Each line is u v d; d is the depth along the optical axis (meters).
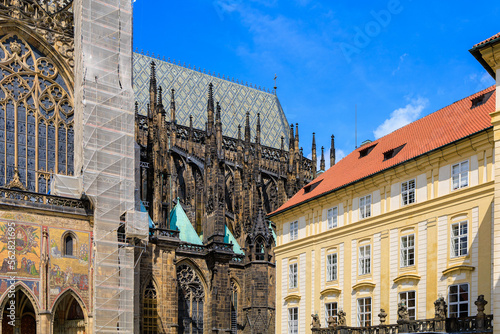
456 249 67.88
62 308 90.56
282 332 96.19
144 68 147.50
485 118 69.38
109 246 88.56
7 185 91.75
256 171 133.38
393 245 76.50
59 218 86.31
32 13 99.25
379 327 71.19
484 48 58.53
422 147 76.12
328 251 88.25
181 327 107.81
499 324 53.69
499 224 55.28
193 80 155.50
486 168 65.50
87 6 97.69
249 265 119.00
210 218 117.62
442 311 62.84
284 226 100.62
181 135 137.75
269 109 168.50
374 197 81.25
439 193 71.25
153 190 111.50
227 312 110.25
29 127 96.25
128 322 88.31
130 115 97.50
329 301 86.00
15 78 96.56
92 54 97.25
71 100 101.25
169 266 102.62
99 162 92.06
